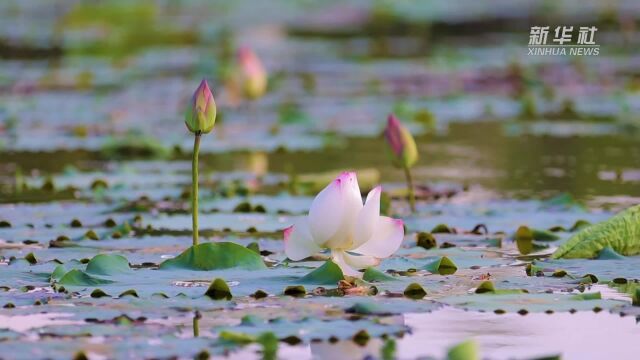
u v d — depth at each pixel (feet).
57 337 19.03
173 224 32.45
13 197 37.78
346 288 22.98
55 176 42.68
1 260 26.58
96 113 61.82
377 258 24.39
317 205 23.76
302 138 54.54
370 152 50.26
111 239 29.68
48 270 25.17
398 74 77.41
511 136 54.60
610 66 79.00
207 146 51.75
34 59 86.28
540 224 32.35
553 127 57.00
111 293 22.44
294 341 18.90
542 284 23.82
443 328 20.54
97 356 17.89
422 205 36.47
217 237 30.22
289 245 24.30
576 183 40.88
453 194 38.86
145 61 84.69
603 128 56.54
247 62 63.26
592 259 26.94
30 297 22.18
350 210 23.76
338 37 100.63
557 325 21.03
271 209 35.12
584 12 105.29
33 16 115.03
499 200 37.11
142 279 23.79
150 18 114.52
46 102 65.92
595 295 22.41
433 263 25.61
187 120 25.61
